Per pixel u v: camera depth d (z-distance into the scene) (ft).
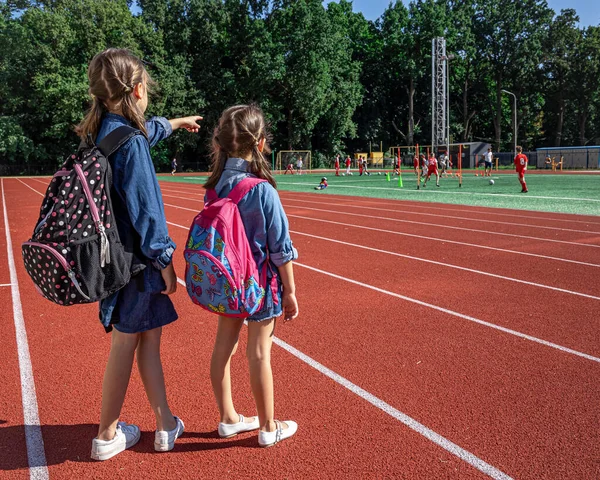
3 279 23.13
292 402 11.16
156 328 9.30
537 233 34.73
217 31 189.47
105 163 7.95
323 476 8.55
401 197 66.23
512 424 10.15
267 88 187.93
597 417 10.40
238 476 8.61
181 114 181.16
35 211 53.83
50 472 8.76
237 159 9.09
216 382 9.73
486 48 222.07
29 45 174.29
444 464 8.84
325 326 16.15
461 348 14.23
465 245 30.55
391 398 11.31
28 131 180.34
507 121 244.63
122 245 8.15
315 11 182.60
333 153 210.79
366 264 25.48
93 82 8.51
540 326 15.98
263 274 8.97
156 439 9.38
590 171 149.89
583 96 225.15
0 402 11.25
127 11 179.42
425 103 236.22
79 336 15.48
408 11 222.89
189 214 48.88
